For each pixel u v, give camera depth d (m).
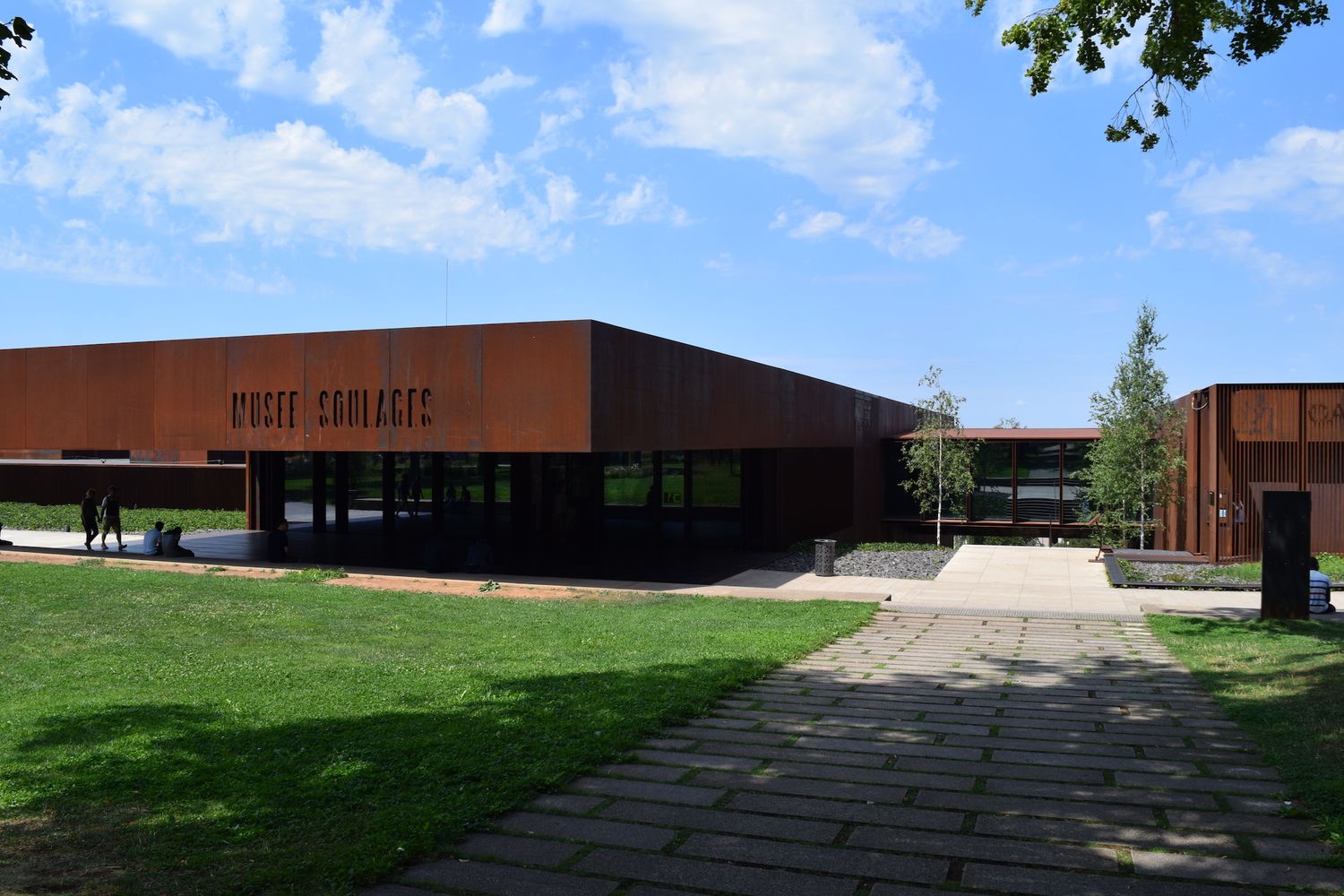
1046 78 12.54
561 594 18.98
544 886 4.50
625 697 8.87
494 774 6.24
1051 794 5.90
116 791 6.14
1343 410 25.20
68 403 24.80
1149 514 32.44
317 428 21.89
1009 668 11.54
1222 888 4.36
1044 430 39.88
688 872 4.63
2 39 7.24
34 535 31.42
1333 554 24.53
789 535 30.45
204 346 23.19
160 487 40.97
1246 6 11.36
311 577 20.30
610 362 19.97
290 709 8.61
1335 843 4.89
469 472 31.03
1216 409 25.95
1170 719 8.44
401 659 11.72
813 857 4.79
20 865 4.84
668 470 30.22
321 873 4.66
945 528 40.72
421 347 20.81
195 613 14.98
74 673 10.64
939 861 4.72
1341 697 8.81
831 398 34.50
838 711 8.71
